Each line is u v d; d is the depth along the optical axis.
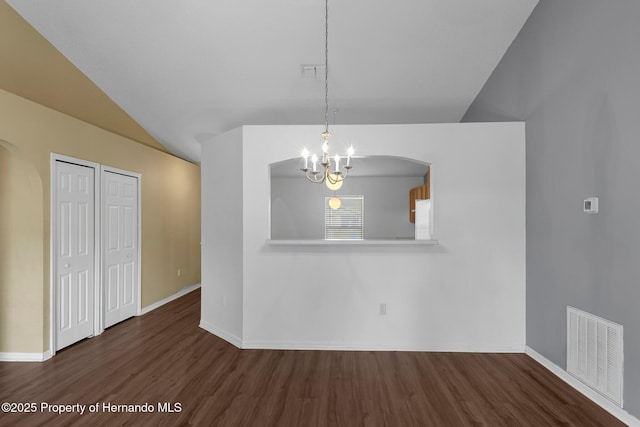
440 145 3.99
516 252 3.94
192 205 7.23
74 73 4.38
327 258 4.05
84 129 4.27
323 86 4.67
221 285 4.53
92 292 4.48
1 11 3.55
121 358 3.79
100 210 4.55
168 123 5.59
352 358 3.79
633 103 2.55
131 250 5.27
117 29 3.87
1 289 3.71
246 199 4.10
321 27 3.80
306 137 4.09
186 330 4.74
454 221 3.97
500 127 3.94
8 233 3.70
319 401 2.90
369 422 2.61
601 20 2.82
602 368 2.84
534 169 3.74
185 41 4.01
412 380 3.28
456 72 4.42
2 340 3.71
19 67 3.72
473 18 3.71
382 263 4.03
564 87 3.25
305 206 8.41
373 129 4.04
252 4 3.55
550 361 3.49
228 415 2.70
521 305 3.93
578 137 3.09
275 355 3.88
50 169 3.79
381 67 4.33
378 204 8.30
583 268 3.05
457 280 3.98
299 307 4.06
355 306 4.04
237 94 4.85
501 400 2.92
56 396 2.97
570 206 3.20
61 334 3.98
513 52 4.01
